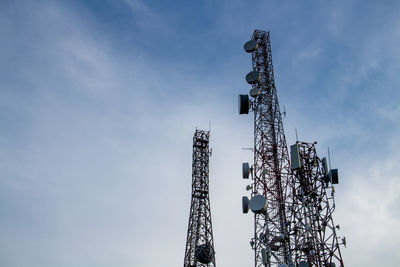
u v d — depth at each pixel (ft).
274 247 191.83
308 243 165.68
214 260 328.70
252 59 246.68
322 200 173.68
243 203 202.18
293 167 178.91
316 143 189.57
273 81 237.45
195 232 347.77
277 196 200.95
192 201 360.28
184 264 332.39
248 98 210.59
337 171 172.86
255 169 209.26
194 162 377.50
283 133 220.02
